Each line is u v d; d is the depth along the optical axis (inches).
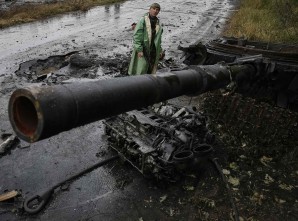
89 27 480.7
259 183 162.9
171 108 184.4
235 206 144.6
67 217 135.1
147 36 207.9
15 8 551.5
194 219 138.3
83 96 81.9
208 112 225.1
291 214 144.3
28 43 381.4
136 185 155.8
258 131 197.8
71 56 328.5
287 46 258.8
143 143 158.4
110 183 156.0
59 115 75.6
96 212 138.6
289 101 222.4
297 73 206.2
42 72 295.0
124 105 94.7
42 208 138.4
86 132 198.7
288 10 496.4
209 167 171.9
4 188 149.1
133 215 138.2
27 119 80.4
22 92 74.4
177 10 670.5
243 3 748.6
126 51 362.0
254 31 442.9
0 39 395.2
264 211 145.1
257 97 227.1
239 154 183.5
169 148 152.4
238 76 170.1
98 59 323.6
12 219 133.0
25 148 179.3
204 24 538.6
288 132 202.2
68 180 154.5
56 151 178.5
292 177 169.0
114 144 176.2
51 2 641.6
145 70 217.9
